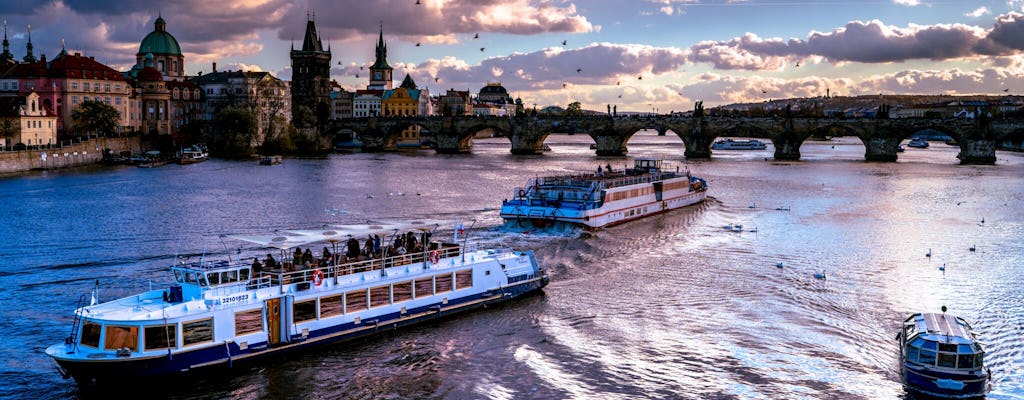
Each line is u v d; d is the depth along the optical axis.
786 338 53.22
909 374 45.12
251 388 45.22
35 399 43.22
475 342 52.19
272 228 94.69
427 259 55.81
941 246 84.38
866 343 52.38
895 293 64.12
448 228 94.75
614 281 67.19
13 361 48.00
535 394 44.94
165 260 74.19
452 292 56.81
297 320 49.31
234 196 129.88
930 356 44.78
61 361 42.91
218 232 91.56
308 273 50.44
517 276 61.56
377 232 59.03
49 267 71.12
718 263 74.81
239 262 55.06
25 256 76.06
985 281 68.25
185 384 45.44
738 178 168.38
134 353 43.81
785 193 137.88
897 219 104.69
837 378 46.97
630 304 60.41
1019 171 188.50
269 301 48.22
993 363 49.19
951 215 108.56
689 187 120.75
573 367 48.50
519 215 95.69
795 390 45.38
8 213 106.44
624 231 94.56
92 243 83.38
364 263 52.97
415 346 51.38
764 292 64.00
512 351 50.78
